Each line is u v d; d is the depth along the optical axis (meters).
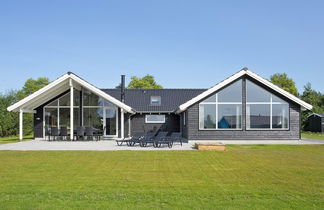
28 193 7.45
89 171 10.31
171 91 34.78
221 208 6.27
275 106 22.06
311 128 41.31
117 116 25.56
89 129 22.84
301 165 11.52
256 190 7.74
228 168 10.90
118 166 11.32
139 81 64.56
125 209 6.21
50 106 26.31
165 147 18.34
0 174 9.78
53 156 13.97
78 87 25.14
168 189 7.84
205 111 22.09
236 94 22.12
